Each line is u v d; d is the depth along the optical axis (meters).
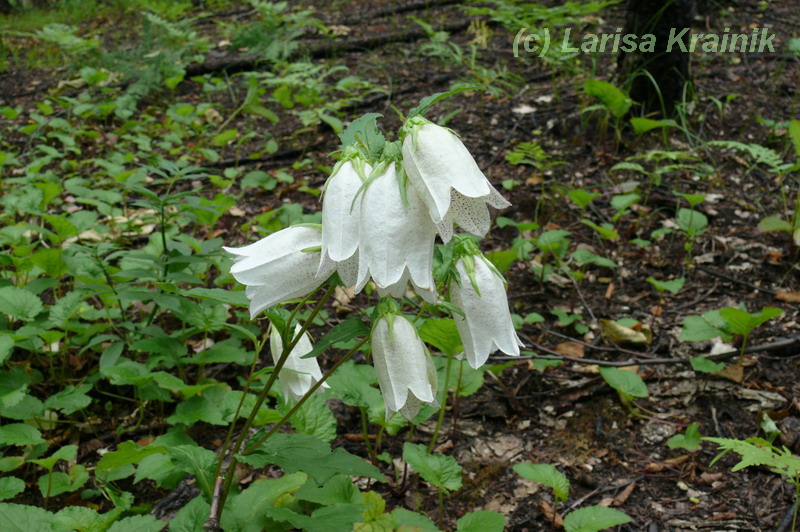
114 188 5.48
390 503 2.97
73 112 6.69
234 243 4.80
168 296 3.20
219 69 7.86
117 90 7.34
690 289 4.27
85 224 4.16
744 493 2.94
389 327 1.88
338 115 6.42
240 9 10.46
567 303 4.21
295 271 1.87
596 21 7.57
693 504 2.91
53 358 3.72
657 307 4.15
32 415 2.99
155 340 3.27
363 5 9.95
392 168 1.64
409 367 1.88
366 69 7.63
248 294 1.90
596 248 4.66
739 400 3.44
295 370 2.20
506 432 3.35
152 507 2.95
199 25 9.90
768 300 4.12
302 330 2.03
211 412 3.04
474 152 5.72
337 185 1.69
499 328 2.00
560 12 7.07
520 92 6.65
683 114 5.67
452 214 1.78
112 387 3.62
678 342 3.87
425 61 7.72
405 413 2.00
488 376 3.68
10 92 7.79
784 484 2.95
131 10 10.66
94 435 3.34
